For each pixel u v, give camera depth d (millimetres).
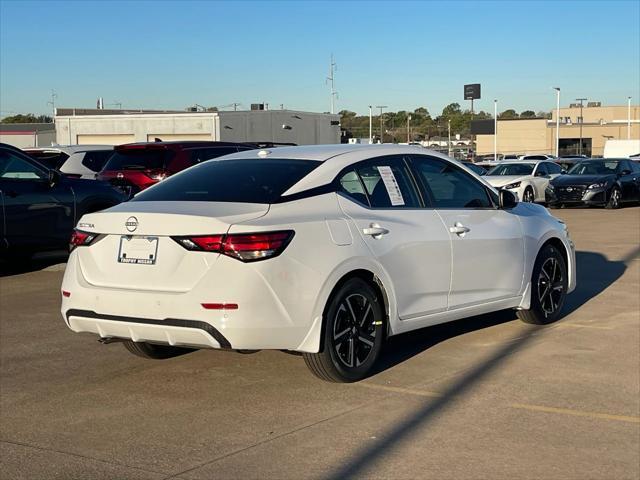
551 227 7695
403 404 5406
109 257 5566
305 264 5348
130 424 5098
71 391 5797
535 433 4863
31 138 62906
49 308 8820
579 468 4352
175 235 5258
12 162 11031
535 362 6418
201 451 4625
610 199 23812
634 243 14359
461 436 4812
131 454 4598
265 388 5797
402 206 6297
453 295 6602
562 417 5141
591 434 4848
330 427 4984
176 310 5180
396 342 7129
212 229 5172
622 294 9336
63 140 52250
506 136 87062
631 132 87312
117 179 14016
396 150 6562
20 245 11008
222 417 5199
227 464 4430
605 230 16953
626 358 6523
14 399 5625
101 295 5473
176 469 4375
